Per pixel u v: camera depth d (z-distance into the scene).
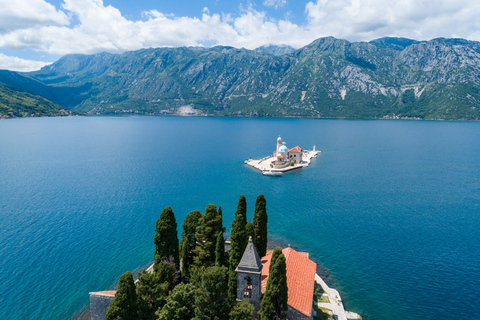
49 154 199.62
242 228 48.19
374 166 173.75
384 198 112.69
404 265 64.94
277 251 38.06
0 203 101.25
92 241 75.06
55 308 51.34
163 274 47.31
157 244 50.59
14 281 58.16
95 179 135.12
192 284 43.28
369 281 59.19
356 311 50.41
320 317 46.84
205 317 37.81
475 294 54.69
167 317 38.22
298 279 44.53
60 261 65.56
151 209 97.81
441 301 52.91
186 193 116.69
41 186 122.19
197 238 54.12
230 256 48.38
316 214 96.38
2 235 77.50
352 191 122.12
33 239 75.50
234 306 39.19
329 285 57.81
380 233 81.56
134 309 38.56
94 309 44.59
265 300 37.44
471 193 118.44
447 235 79.81
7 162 171.75
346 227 86.00
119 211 95.62
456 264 65.12
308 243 76.06
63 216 90.75
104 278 59.97
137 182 131.25
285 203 107.31
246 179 141.62
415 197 113.62
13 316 49.16
